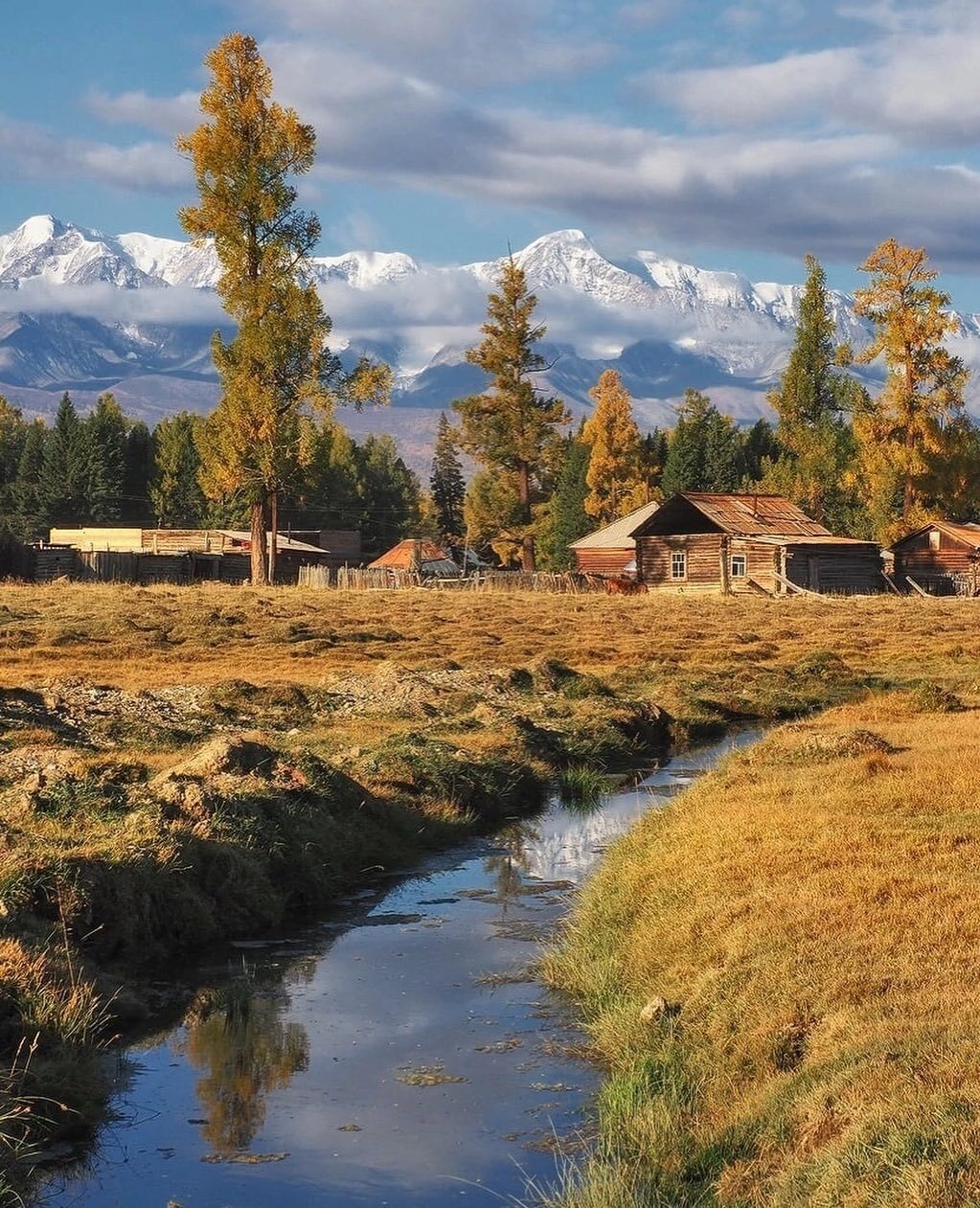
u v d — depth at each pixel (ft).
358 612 184.24
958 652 145.28
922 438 295.69
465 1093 32.53
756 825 47.96
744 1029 31.48
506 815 70.95
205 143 224.74
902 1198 22.09
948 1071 25.63
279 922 49.19
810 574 253.44
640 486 386.73
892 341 294.25
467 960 44.19
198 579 280.72
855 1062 27.37
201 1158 29.17
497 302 330.75
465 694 100.89
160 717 82.48
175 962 44.19
